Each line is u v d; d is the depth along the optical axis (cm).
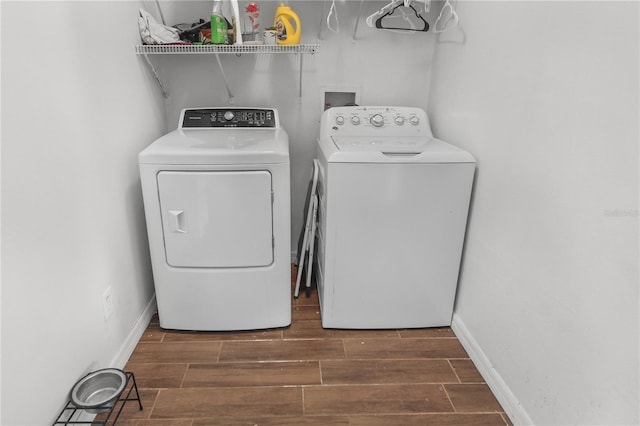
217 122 215
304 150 245
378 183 171
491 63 160
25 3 107
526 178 137
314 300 223
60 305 123
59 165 123
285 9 196
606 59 102
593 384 109
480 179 171
